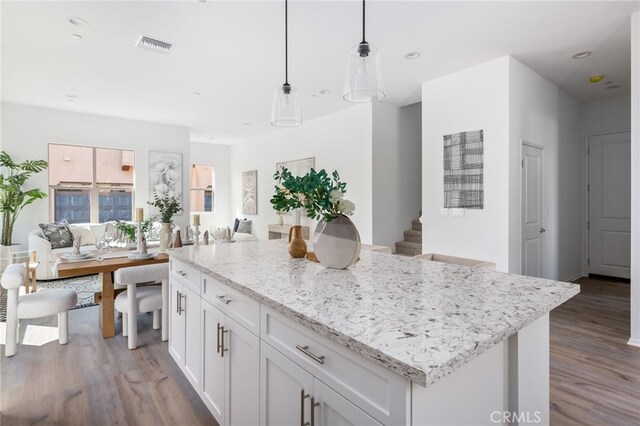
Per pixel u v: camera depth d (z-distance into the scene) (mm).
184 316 2133
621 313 3574
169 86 4480
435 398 830
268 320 1262
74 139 5762
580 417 1871
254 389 1361
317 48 3352
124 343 2879
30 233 5145
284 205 1731
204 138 8172
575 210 5078
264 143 7703
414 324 941
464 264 2514
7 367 2461
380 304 1119
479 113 3770
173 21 2854
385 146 5375
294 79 4230
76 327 3252
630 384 2199
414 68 3842
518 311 1051
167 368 2455
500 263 3609
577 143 5125
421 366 697
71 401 2055
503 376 1105
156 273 2803
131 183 6664
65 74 4043
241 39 3162
